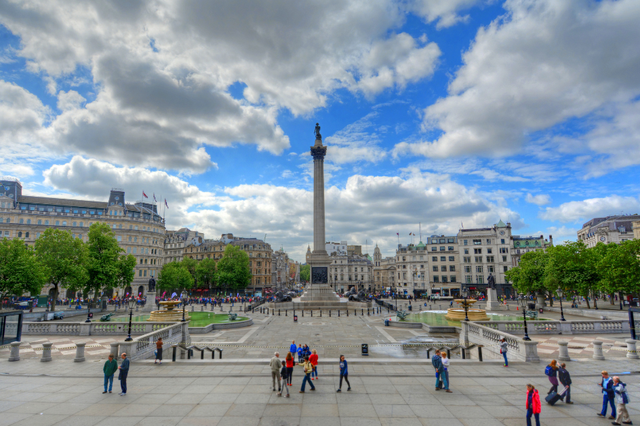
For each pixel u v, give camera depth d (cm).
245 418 1420
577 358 2530
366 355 2902
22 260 5294
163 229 12625
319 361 2369
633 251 5253
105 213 11469
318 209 8125
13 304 6650
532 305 6462
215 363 2331
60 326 3638
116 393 1738
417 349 3206
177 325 3231
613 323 3719
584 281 5788
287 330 4369
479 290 11569
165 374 2088
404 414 1465
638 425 1350
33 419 1407
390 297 11738
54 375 2080
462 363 2333
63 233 6550
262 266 14775
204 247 14850
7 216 10275
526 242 11912
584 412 1498
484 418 1424
